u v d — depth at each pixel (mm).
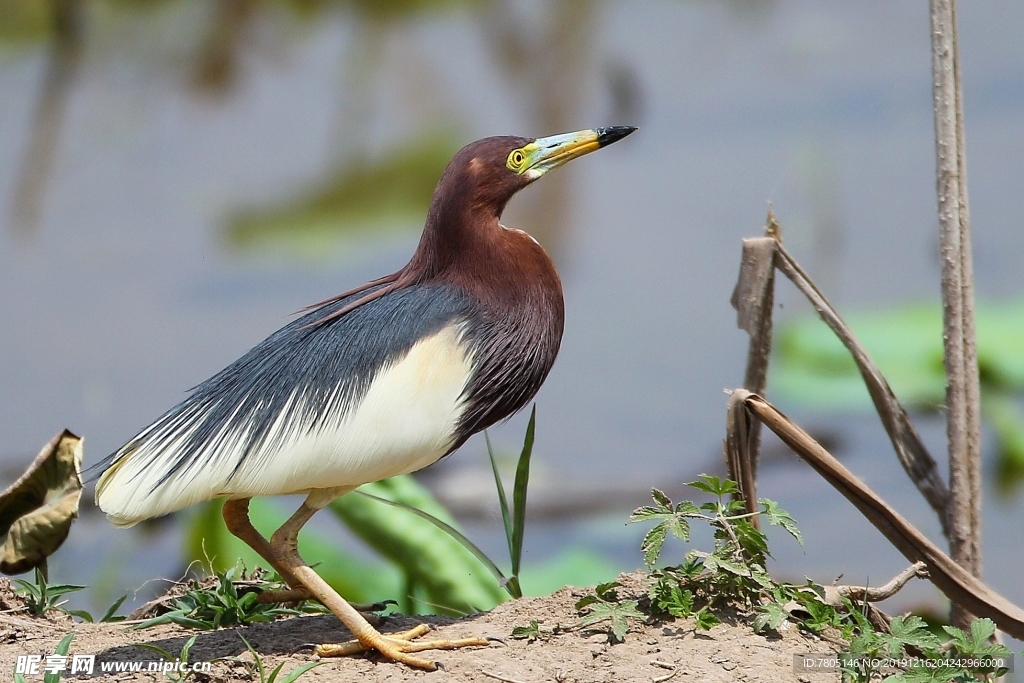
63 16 24172
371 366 7527
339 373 7492
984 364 15922
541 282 8180
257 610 8430
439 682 6988
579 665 7070
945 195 8797
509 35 23859
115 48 24516
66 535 8445
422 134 23562
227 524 7840
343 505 9750
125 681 7047
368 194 22016
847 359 16797
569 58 23656
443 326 7746
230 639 7820
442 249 8117
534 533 14414
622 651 7211
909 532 7852
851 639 7254
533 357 8086
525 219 20922
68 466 8469
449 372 7645
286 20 25016
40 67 24234
